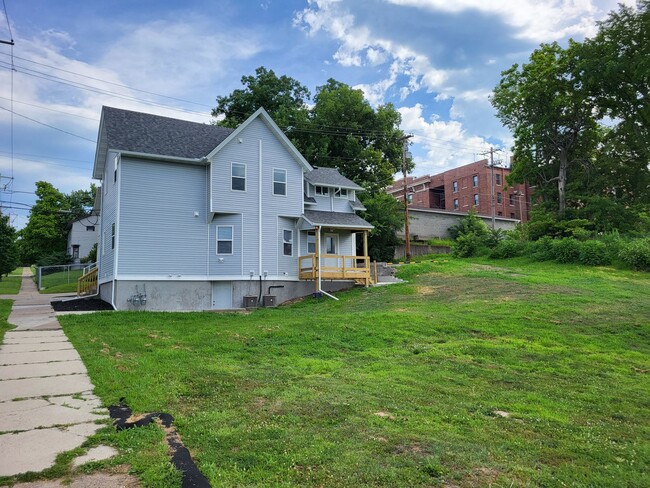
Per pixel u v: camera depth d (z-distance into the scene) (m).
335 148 40.88
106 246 21.80
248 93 42.53
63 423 5.65
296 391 7.18
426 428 5.71
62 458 4.61
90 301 20.86
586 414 6.74
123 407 6.31
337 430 5.54
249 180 21.80
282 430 5.47
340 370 8.88
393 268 28.64
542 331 12.66
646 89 31.08
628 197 38.56
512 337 12.15
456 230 49.03
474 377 8.64
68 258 50.47
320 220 23.47
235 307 21.06
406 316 14.50
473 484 4.27
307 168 23.66
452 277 23.89
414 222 48.00
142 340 11.27
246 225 21.59
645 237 29.89
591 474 4.61
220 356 9.79
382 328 12.88
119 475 4.27
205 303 20.47
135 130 20.38
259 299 21.61
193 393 6.96
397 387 7.65
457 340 11.80
